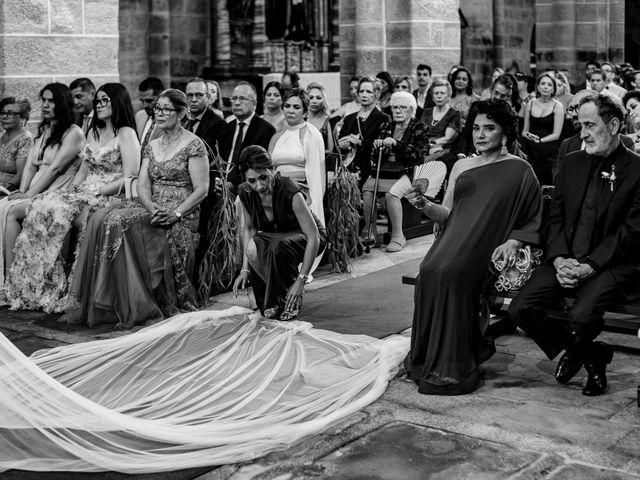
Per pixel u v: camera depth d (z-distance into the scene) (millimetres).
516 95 11438
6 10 8594
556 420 4691
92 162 7480
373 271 8398
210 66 16984
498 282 5441
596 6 20016
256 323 6520
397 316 6816
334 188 8320
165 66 16062
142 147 7820
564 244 5281
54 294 7180
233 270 7535
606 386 5141
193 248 7273
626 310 5020
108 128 7512
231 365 5668
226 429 4582
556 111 10922
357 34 14641
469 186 5461
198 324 6543
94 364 5719
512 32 21625
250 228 6781
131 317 6750
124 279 6762
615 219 5148
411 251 9289
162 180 7195
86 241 6797
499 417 4750
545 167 10922
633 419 4691
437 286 5148
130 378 5473
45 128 7918
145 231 6895
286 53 20781
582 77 20250
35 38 8789
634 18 25562
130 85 15969
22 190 7902
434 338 5152
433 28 14094
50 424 4445
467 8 19922
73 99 8016
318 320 6742
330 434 4562
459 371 5117
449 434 4535
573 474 4062
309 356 5809
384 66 14602
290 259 6594
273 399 5074
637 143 7422
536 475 4059
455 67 12109
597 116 5109
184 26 16578
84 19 9094
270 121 9430
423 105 13227
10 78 8680
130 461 4223
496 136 5438
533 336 5344
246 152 6449
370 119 9555
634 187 5133
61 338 6484
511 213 5379
